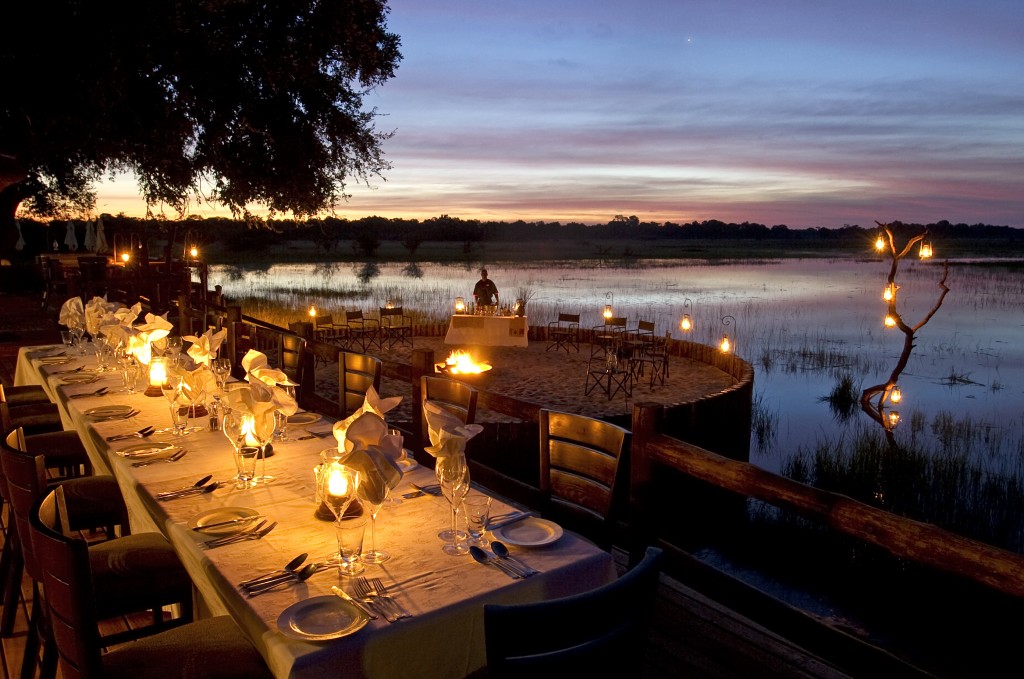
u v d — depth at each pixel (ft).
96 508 12.12
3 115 27.66
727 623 11.07
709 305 87.56
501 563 7.47
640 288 110.83
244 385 9.69
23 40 24.22
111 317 18.51
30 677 9.57
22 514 9.09
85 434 13.56
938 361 58.13
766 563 23.53
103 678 6.81
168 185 33.53
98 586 9.27
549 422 11.50
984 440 37.06
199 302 40.60
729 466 10.20
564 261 197.57
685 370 46.44
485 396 15.06
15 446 9.98
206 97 30.55
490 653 5.27
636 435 11.77
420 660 6.40
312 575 7.18
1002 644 18.04
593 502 10.68
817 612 19.98
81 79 25.91
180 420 12.71
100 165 34.96
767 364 56.03
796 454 35.58
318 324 51.11
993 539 26.03
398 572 7.25
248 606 6.59
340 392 17.26
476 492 9.43
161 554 9.92
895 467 31.35
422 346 53.16
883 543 8.09
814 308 88.53
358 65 34.01
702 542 25.49
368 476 7.04
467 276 128.16
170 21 26.53
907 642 18.25
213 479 10.06
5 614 10.96
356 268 147.43
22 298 56.95
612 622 5.70
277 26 30.71
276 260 170.91
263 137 34.53
